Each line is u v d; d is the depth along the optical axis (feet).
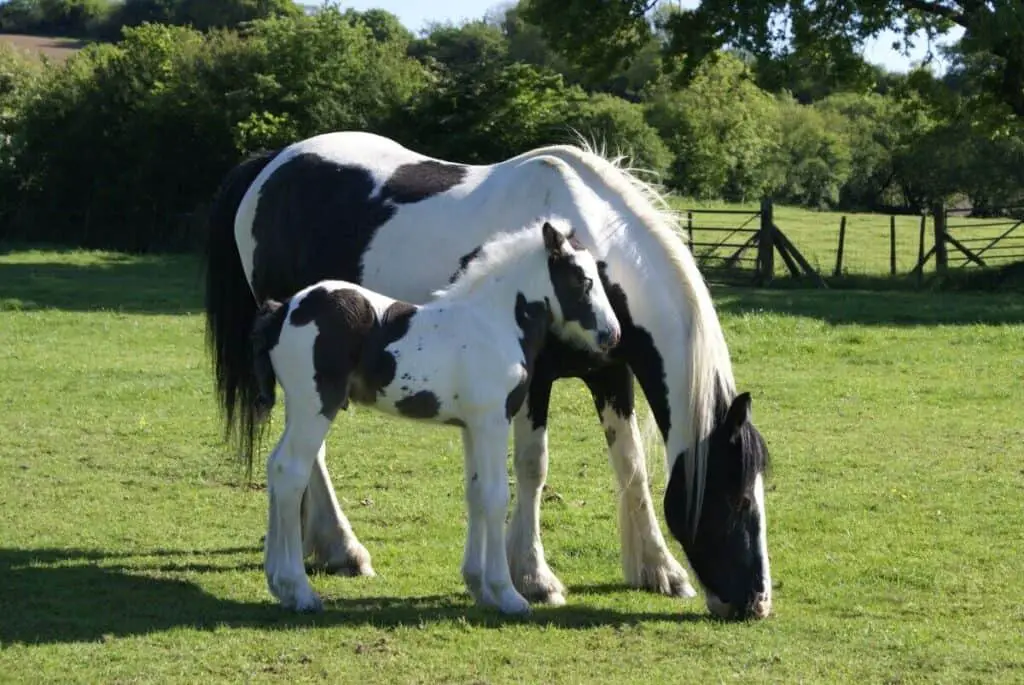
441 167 22.27
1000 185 149.69
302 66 100.89
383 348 18.24
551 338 19.44
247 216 23.43
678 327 19.30
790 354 45.29
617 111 116.37
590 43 79.00
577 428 34.35
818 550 22.43
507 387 18.30
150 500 26.35
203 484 27.84
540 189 20.42
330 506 21.77
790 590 20.10
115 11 280.72
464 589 20.40
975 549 22.24
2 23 288.92
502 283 18.65
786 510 25.21
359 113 98.99
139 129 102.22
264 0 240.12
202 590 20.10
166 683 15.64
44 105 106.11
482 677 15.92
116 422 34.06
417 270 21.07
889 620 18.37
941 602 19.27
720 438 18.63
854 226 119.96
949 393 37.91
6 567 21.17
